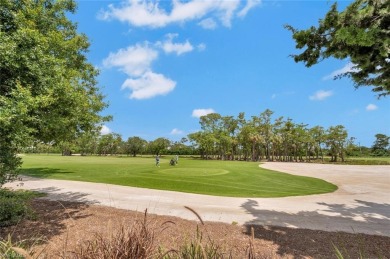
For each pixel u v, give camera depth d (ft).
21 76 21.85
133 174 74.38
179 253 8.18
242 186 57.11
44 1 32.48
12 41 20.54
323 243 21.63
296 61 23.39
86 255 7.27
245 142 281.13
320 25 20.56
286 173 92.63
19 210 26.71
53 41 31.01
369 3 18.08
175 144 361.10
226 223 27.20
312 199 42.88
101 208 32.91
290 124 278.05
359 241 22.21
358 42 17.52
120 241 7.30
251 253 8.19
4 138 20.04
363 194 49.01
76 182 57.62
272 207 35.88
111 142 358.64
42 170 85.25
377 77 22.40
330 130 256.93
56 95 26.48
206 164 137.28
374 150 331.16
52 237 20.89
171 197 41.96
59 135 33.99
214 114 290.56
